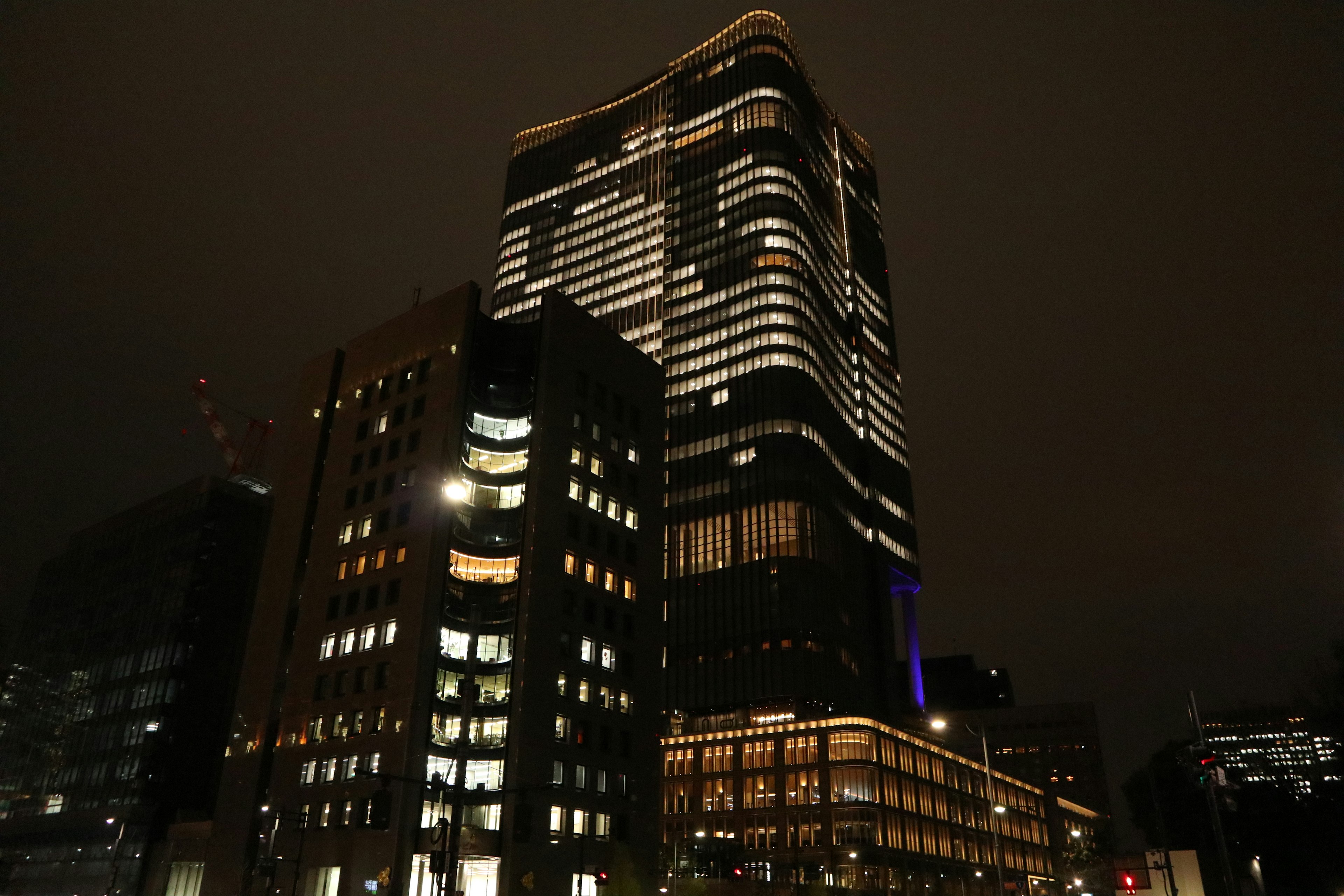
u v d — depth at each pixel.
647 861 85.38
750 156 192.38
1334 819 97.75
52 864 128.88
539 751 79.25
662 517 101.06
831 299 196.12
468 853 72.94
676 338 185.25
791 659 151.88
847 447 188.38
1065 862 170.00
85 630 150.25
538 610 83.62
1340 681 80.06
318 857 77.50
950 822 146.12
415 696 78.12
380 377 99.62
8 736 152.88
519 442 92.19
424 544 84.69
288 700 87.75
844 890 118.50
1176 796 114.38
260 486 170.12
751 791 134.12
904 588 198.62
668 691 160.50
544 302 97.44
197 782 127.06
